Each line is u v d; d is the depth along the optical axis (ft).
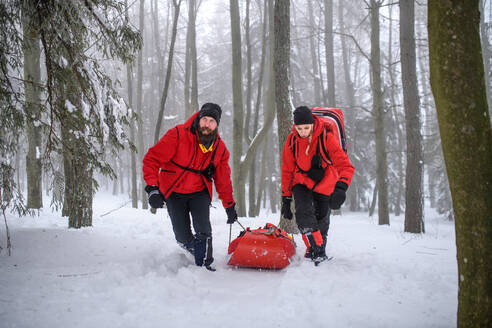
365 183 89.76
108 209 43.96
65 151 15.40
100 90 15.31
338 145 12.26
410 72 33.37
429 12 5.81
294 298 8.59
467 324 5.67
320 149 12.28
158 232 18.97
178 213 11.62
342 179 11.77
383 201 42.39
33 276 9.80
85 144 15.70
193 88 46.39
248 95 44.16
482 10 59.77
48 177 15.11
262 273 11.38
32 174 30.42
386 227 36.83
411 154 32.86
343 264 12.21
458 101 5.52
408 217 32.65
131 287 8.93
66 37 14.58
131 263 11.42
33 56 29.71
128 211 40.45
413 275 10.82
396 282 10.03
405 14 33.55
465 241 5.68
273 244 11.87
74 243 14.33
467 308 5.69
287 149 12.96
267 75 74.84
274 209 76.54
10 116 13.94
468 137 5.50
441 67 5.63
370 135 84.07
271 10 40.73
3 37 13.58
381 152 43.14
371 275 10.80
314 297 8.70
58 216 25.20
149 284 9.20
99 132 15.74
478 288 5.55
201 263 11.60
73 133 15.30
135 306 7.75
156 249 13.96
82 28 14.52
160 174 11.65
